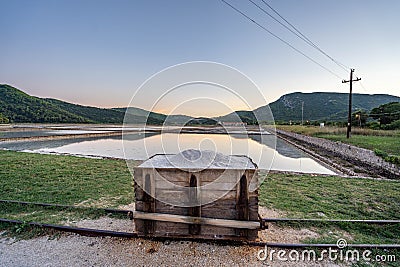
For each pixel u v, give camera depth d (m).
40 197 5.04
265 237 3.42
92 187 5.88
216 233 2.96
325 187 6.24
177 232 2.99
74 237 3.29
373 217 4.29
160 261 2.74
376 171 9.96
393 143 15.59
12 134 28.47
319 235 3.55
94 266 2.65
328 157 13.76
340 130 26.75
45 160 9.74
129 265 2.68
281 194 5.57
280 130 40.50
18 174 7.08
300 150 17.22
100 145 19.14
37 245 3.10
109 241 3.16
